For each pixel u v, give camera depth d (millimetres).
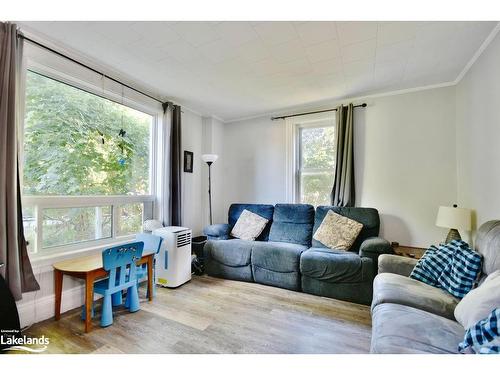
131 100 2908
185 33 1980
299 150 3852
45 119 2205
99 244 2594
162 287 2814
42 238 2145
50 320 2055
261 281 2895
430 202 2914
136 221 3023
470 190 2463
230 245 3088
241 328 1961
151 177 3244
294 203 3779
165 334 1868
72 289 2270
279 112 3918
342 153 3311
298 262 2701
